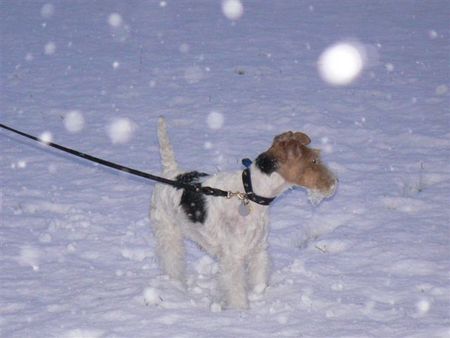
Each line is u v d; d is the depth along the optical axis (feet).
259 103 51.47
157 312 25.36
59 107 52.54
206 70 59.88
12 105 53.16
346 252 30.48
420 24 71.72
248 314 25.16
